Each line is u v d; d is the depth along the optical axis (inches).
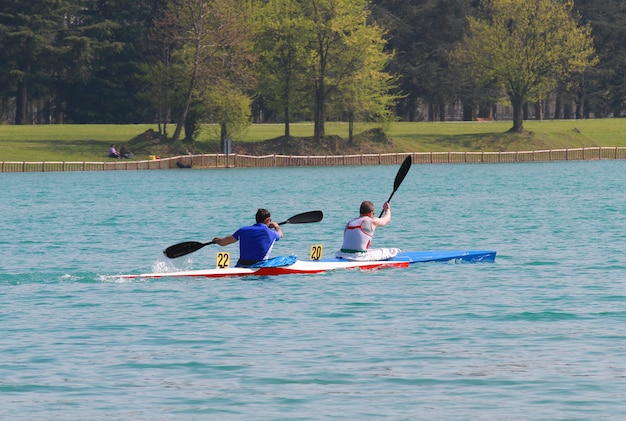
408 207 4549.7
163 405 1261.1
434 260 2502.5
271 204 4869.6
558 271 2381.9
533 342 1595.7
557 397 1278.3
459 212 4224.9
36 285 2198.6
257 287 2149.4
